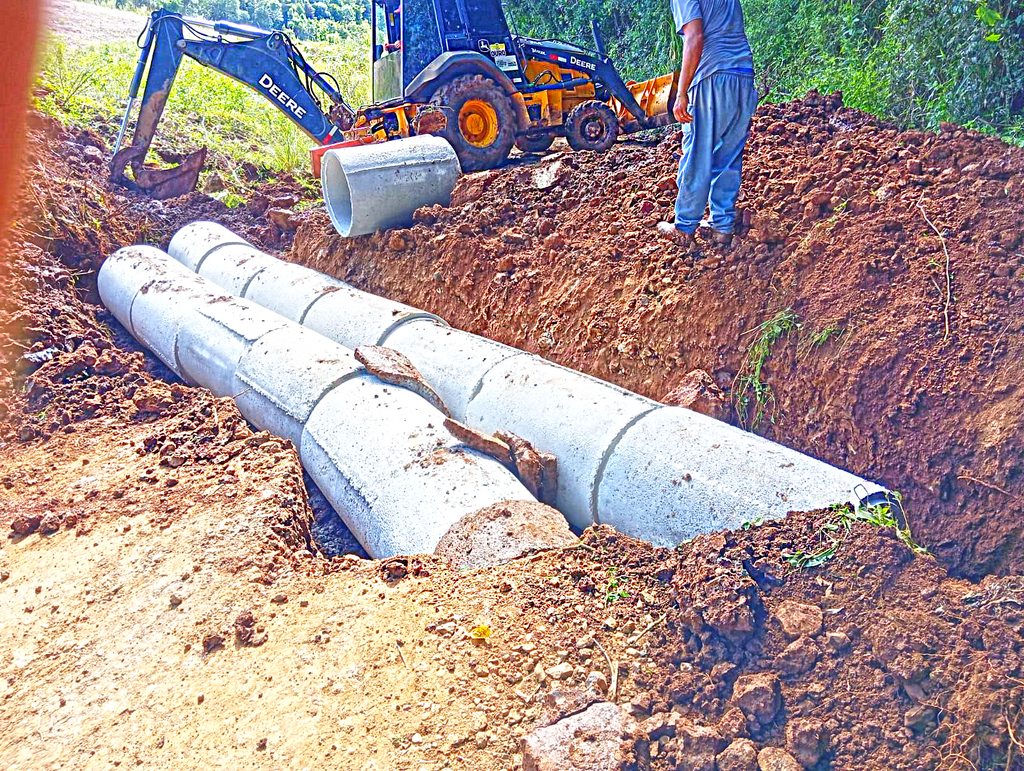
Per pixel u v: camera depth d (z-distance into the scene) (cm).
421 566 409
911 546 356
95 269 1013
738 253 593
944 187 553
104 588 446
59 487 578
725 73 571
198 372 745
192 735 331
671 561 374
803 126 742
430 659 341
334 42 2503
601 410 507
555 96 1173
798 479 405
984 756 268
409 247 869
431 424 518
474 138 1070
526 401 550
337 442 543
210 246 1017
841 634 313
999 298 469
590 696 314
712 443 449
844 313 516
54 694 376
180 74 1712
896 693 292
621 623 346
